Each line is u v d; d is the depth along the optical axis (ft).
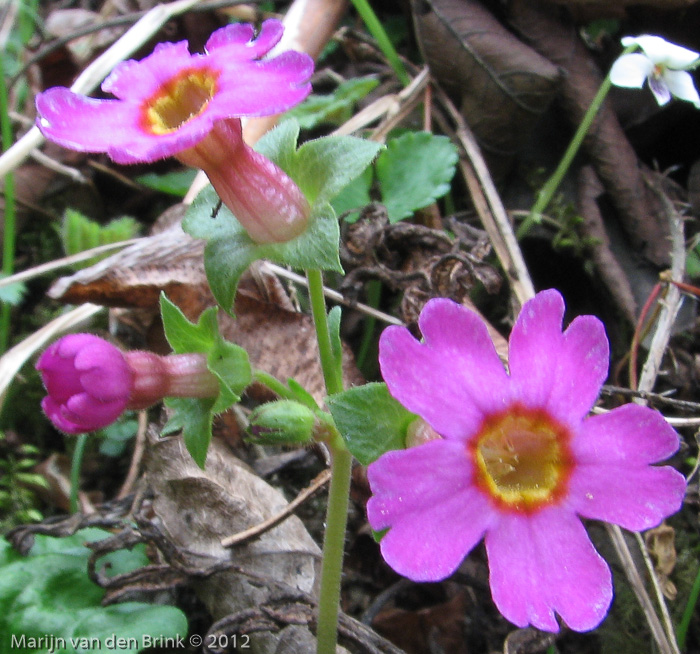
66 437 0.39
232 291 0.22
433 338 0.20
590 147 0.41
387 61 0.47
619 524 0.20
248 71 0.20
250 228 0.22
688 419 0.31
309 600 0.27
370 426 0.21
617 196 0.41
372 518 0.19
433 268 0.35
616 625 0.31
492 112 0.41
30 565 0.29
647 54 0.35
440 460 0.19
